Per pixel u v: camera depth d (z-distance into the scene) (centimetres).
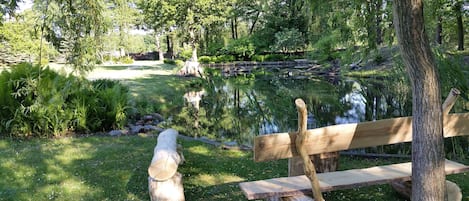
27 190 286
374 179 216
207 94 1098
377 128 226
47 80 505
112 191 288
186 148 427
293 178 221
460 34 987
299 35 2002
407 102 512
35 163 357
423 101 168
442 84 372
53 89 501
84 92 540
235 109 840
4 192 280
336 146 220
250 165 358
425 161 171
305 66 1908
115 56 2286
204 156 393
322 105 863
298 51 2161
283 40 2016
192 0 1620
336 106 836
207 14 1677
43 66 565
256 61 2123
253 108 855
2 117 490
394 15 167
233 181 313
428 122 169
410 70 170
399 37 166
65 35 485
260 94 1103
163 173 255
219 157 389
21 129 484
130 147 425
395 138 233
